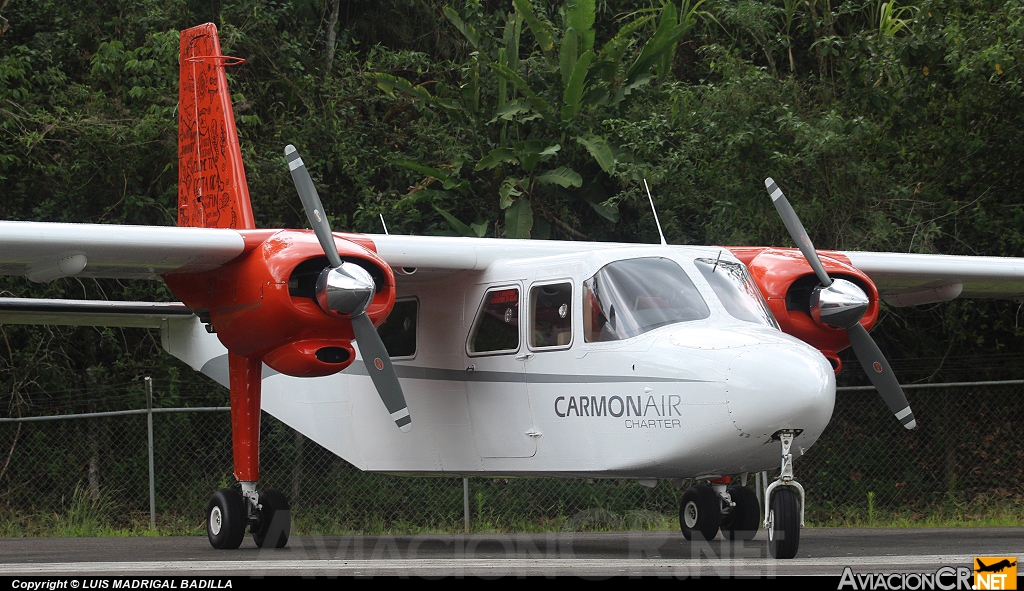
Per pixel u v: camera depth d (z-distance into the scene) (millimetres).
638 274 31172
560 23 72000
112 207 59500
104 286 61875
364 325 31141
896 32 64688
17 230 29562
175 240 31016
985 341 62000
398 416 31141
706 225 58469
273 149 64188
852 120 57719
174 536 49344
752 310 30828
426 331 36250
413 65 70375
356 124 67000
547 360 32250
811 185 57969
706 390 27797
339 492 57094
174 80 60312
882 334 62906
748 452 28000
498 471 33938
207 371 43438
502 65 61844
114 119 59219
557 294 32469
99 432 59406
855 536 38906
